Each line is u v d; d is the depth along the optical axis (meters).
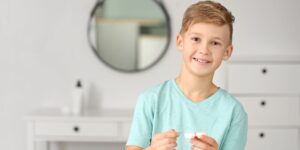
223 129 1.28
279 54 3.07
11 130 3.20
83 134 2.84
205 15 1.16
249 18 3.05
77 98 2.95
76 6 3.09
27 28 3.12
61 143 3.18
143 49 3.07
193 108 1.30
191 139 1.16
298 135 3.05
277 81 2.79
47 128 2.85
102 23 3.07
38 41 3.13
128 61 3.08
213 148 1.15
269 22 3.06
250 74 2.79
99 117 2.82
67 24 3.10
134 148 1.31
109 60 3.09
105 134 2.84
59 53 3.13
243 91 2.79
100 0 3.05
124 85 3.14
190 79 1.29
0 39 3.13
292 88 2.79
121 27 3.07
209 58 1.19
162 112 1.32
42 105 3.17
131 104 3.14
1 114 3.19
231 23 1.21
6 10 3.11
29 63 3.15
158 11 3.04
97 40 3.08
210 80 1.29
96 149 3.19
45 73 3.15
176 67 3.09
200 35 1.17
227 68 2.79
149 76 3.11
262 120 2.80
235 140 1.30
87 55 3.12
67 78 3.15
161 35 3.06
